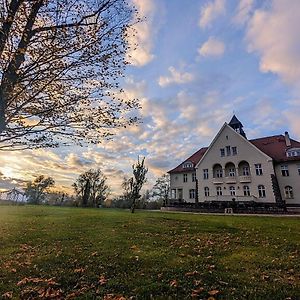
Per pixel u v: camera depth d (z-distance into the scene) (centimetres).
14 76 478
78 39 500
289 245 959
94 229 1334
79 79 526
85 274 649
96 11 532
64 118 509
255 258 778
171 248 910
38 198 5694
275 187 3662
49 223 1577
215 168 4294
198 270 664
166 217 1981
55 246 952
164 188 6300
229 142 4191
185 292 540
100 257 786
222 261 748
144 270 667
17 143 505
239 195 3931
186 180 4803
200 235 1181
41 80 503
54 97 521
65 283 604
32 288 573
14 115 489
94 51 512
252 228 1384
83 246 938
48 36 491
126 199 5691
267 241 1041
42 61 488
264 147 4212
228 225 1505
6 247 954
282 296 514
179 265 700
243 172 4050
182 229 1355
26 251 891
